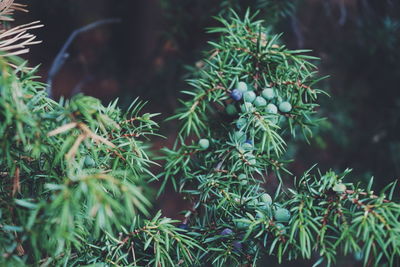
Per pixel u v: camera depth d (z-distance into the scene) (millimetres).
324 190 372
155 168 926
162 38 818
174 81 895
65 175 361
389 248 364
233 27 468
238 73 425
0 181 370
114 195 382
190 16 730
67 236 311
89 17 1139
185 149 424
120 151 388
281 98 419
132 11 1175
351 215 364
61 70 1138
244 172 408
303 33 904
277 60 427
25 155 364
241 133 409
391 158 939
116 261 374
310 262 836
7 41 398
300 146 976
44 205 315
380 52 952
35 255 346
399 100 992
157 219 387
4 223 351
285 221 371
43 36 968
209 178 406
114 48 1168
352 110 989
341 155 996
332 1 999
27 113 335
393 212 364
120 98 967
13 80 335
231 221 393
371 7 919
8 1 428
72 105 335
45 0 923
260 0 634
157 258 371
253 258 386
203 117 436
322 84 928
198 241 394
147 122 393
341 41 978
